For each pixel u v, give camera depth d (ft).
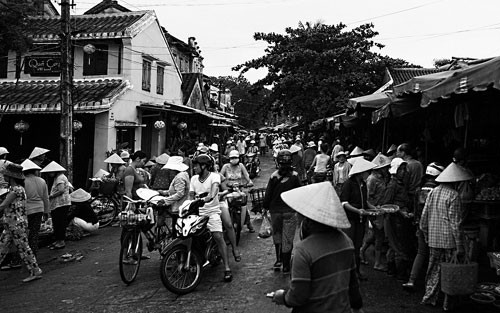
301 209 10.44
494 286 19.94
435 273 18.94
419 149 35.29
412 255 22.97
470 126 27.63
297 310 10.13
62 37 40.09
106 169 53.83
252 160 76.79
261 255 28.14
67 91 39.96
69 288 22.33
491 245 24.14
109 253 29.78
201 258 21.98
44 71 61.36
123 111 58.59
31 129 55.77
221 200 24.90
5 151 32.83
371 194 23.90
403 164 23.76
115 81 60.44
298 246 10.18
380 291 20.98
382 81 91.20
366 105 35.68
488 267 23.97
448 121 30.86
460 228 18.25
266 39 95.76
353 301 10.72
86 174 54.03
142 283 22.75
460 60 29.50
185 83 91.35
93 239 34.14
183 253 21.26
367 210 21.59
